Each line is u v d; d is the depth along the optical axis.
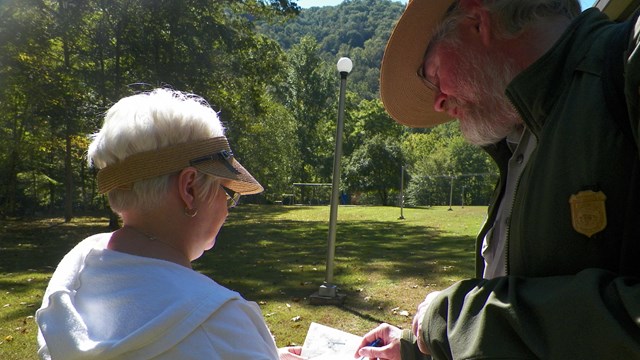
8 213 26.47
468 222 19.03
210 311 1.07
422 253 10.66
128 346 1.03
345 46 138.25
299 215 24.86
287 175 46.38
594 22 1.19
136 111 1.22
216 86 21.73
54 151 25.53
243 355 1.06
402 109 1.97
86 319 1.11
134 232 1.23
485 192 41.44
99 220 24.89
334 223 6.52
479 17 1.36
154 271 1.14
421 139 62.25
